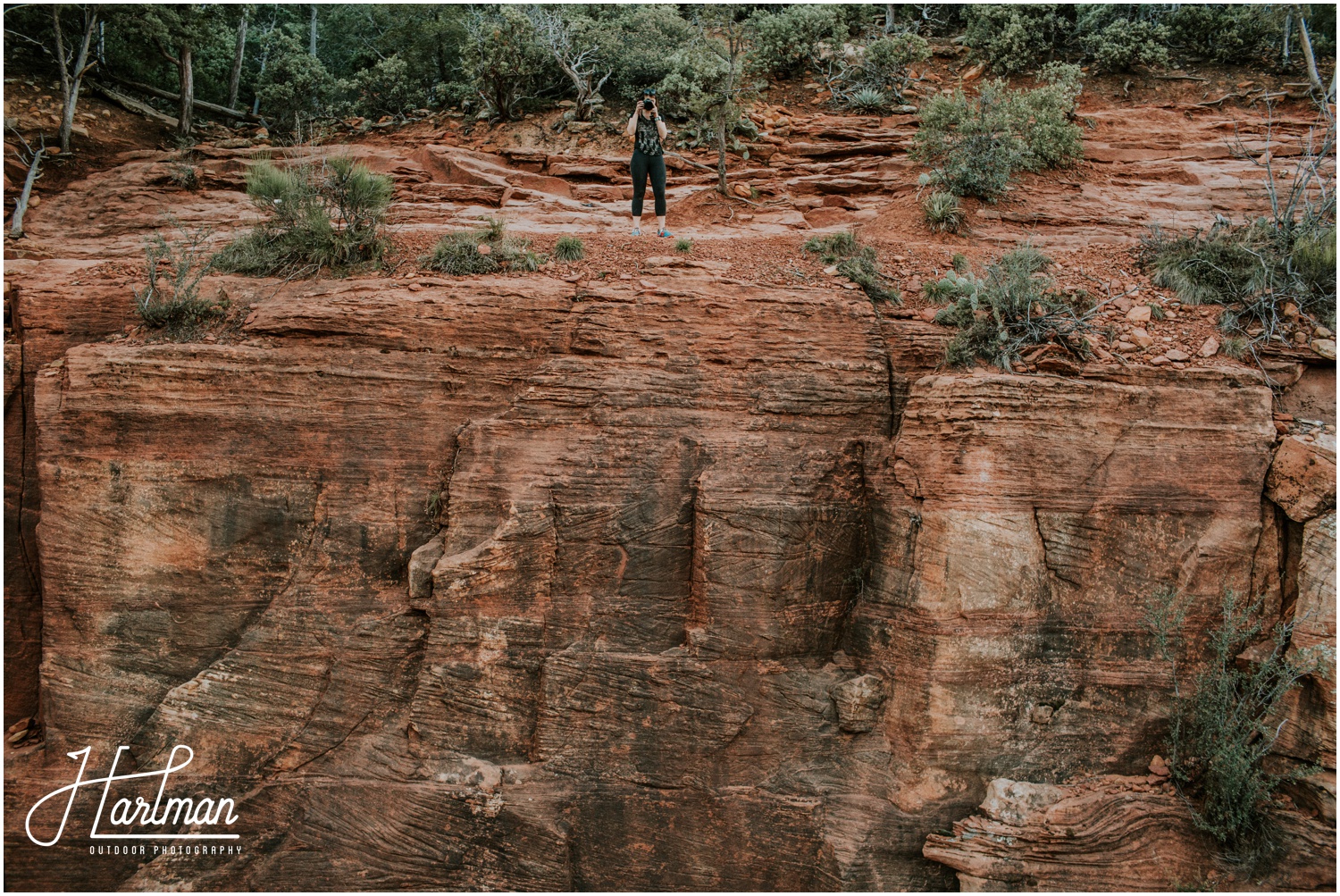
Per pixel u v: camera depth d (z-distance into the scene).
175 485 8.33
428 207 12.40
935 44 17.66
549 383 8.50
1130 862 6.97
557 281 9.21
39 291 9.15
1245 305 9.05
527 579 8.11
